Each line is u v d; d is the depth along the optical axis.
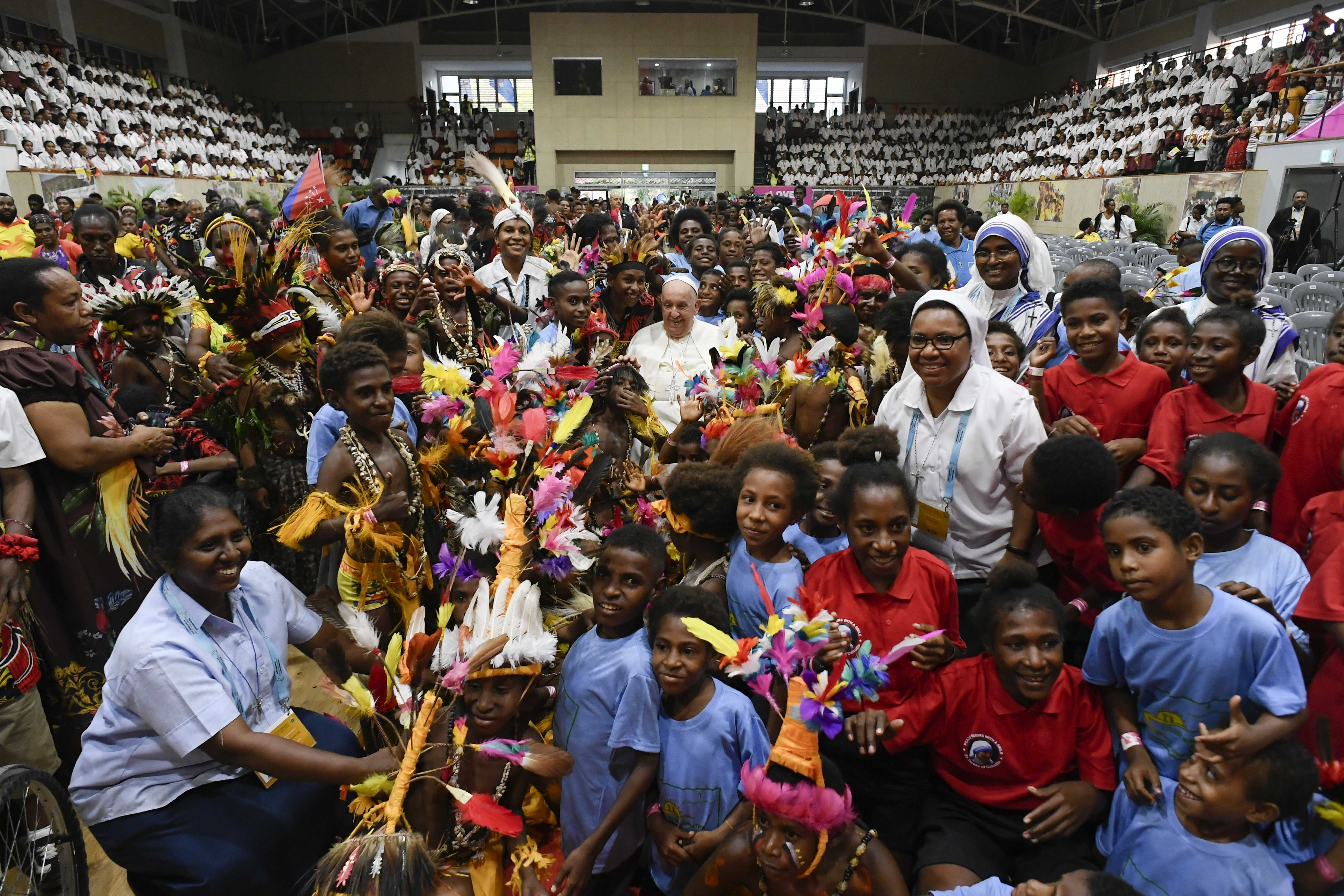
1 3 16.62
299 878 2.12
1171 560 1.85
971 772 2.12
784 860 1.71
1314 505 2.30
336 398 2.60
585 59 24.38
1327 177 12.31
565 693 2.18
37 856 2.34
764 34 28.02
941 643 2.12
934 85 27.97
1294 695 1.82
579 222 6.19
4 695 2.45
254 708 2.15
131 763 2.02
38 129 13.80
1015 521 2.54
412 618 1.93
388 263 5.47
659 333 4.16
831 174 26.31
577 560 2.16
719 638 1.70
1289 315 5.93
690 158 25.34
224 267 3.50
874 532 2.11
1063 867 1.96
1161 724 2.00
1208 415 2.69
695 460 3.10
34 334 2.72
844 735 2.21
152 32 21.53
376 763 1.90
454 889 1.86
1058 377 2.96
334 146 25.28
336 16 26.08
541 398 2.58
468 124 25.80
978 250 3.65
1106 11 23.92
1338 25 15.05
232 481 3.50
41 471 2.66
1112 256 11.59
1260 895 1.74
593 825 2.13
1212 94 17.55
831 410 3.26
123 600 2.87
